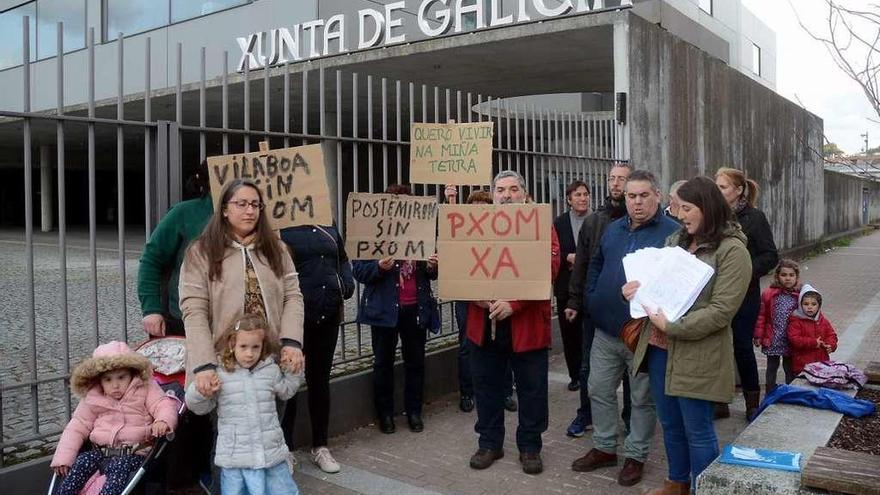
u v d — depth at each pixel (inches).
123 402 131.6
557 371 280.8
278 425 134.7
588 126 334.0
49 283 487.8
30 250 148.9
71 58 784.3
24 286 473.4
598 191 334.3
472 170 203.6
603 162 338.0
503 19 414.6
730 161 515.5
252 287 139.4
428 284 211.0
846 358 297.0
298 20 589.6
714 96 481.1
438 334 270.7
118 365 129.3
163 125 169.5
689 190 142.3
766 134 602.5
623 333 161.2
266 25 610.2
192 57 671.1
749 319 206.8
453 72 511.2
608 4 393.1
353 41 530.6
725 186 197.2
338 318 182.9
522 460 179.5
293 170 168.1
